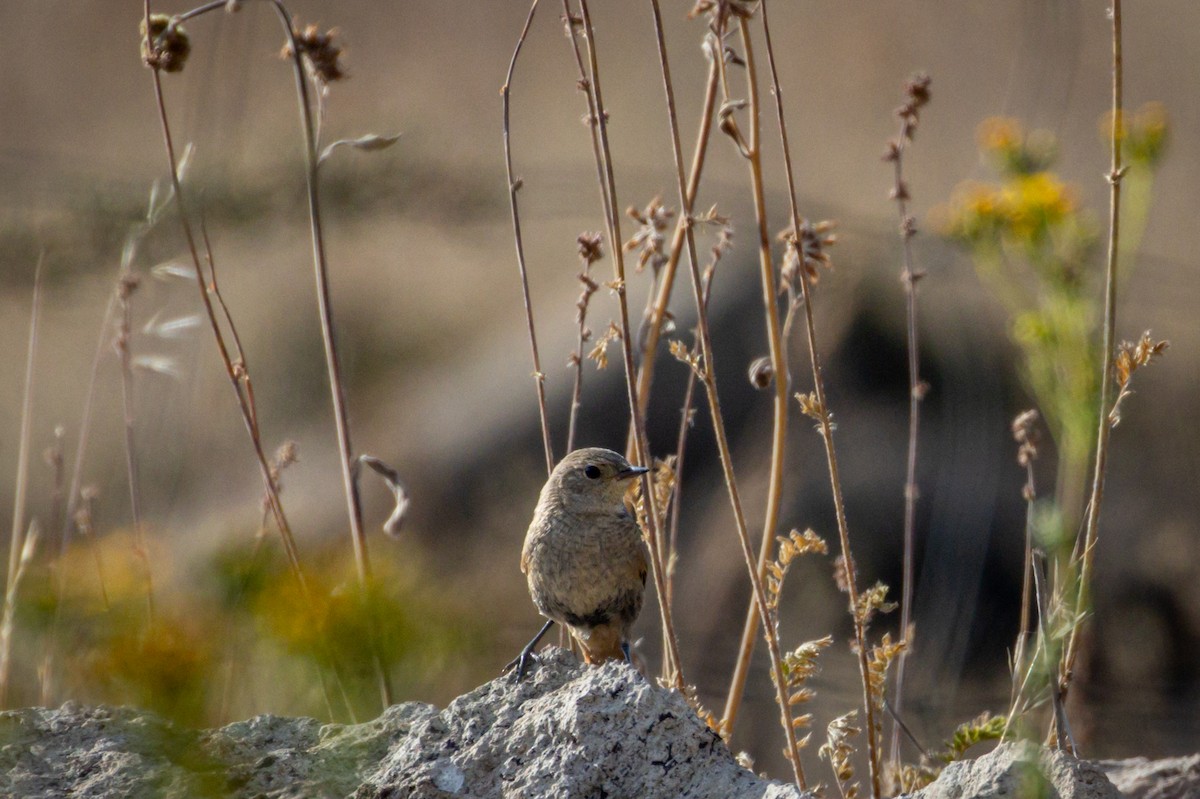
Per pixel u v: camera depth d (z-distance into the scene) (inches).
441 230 792.9
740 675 287.1
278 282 803.4
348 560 146.0
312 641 135.1
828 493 581.9
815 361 261.0
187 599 147.5
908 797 213.2
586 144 910.4
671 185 826.2
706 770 212.4
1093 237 225.3
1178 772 281.6
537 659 238.7
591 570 285.0
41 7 1103.6
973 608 547.5
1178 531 581.9
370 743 228.1
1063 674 252.7
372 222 777.6
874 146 852.0
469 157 853.2
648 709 216.5
